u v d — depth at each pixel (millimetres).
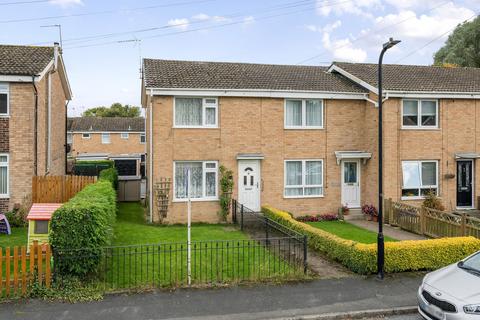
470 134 19953
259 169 18891
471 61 38156
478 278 8039
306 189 19500
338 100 19688
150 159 18562
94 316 8164
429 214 15594
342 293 9617
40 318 8016
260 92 18516
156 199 17750
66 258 9117
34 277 9062
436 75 21719
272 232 15812
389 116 18844
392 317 8656
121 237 14578
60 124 24500
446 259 11328
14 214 16234
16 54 19016
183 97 18094
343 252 11578
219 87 18016
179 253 12211
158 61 20719
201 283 9859
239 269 10914
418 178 19328
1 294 8781
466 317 7188
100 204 9906
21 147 16922
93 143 51406
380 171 10945
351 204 19922
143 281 9797
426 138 19391
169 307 8656
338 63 22281
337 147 19703
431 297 7867
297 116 19375
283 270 10805
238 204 18141
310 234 13469
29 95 17000
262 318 8289
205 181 18391
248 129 18672
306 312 8578
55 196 15781
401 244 11195
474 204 20000
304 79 20688
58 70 22875
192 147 18109
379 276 10570
